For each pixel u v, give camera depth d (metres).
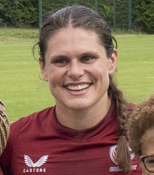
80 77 3.39
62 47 3.38
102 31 3.46
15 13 41.25
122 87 15.45
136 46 32.19
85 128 3.61
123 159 3.49
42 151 3.63
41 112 3.83
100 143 3.57
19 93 14.62
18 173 3.67
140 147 2.72
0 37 36.19
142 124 2.66
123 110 3.63
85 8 3.55
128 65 22.16
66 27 3.41
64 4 39.19
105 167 3.56
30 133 3.70
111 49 3.56
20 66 22.59
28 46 32.09
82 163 3.56
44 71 3.64
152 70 20.12
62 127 3.61
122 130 3.57
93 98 3.45
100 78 3.45
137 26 42.47
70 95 3.43
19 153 3.69
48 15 3.53
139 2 42.66
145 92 14.37
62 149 3.59
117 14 41.47
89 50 3.38
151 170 2.62
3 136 3.39
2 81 17.58
